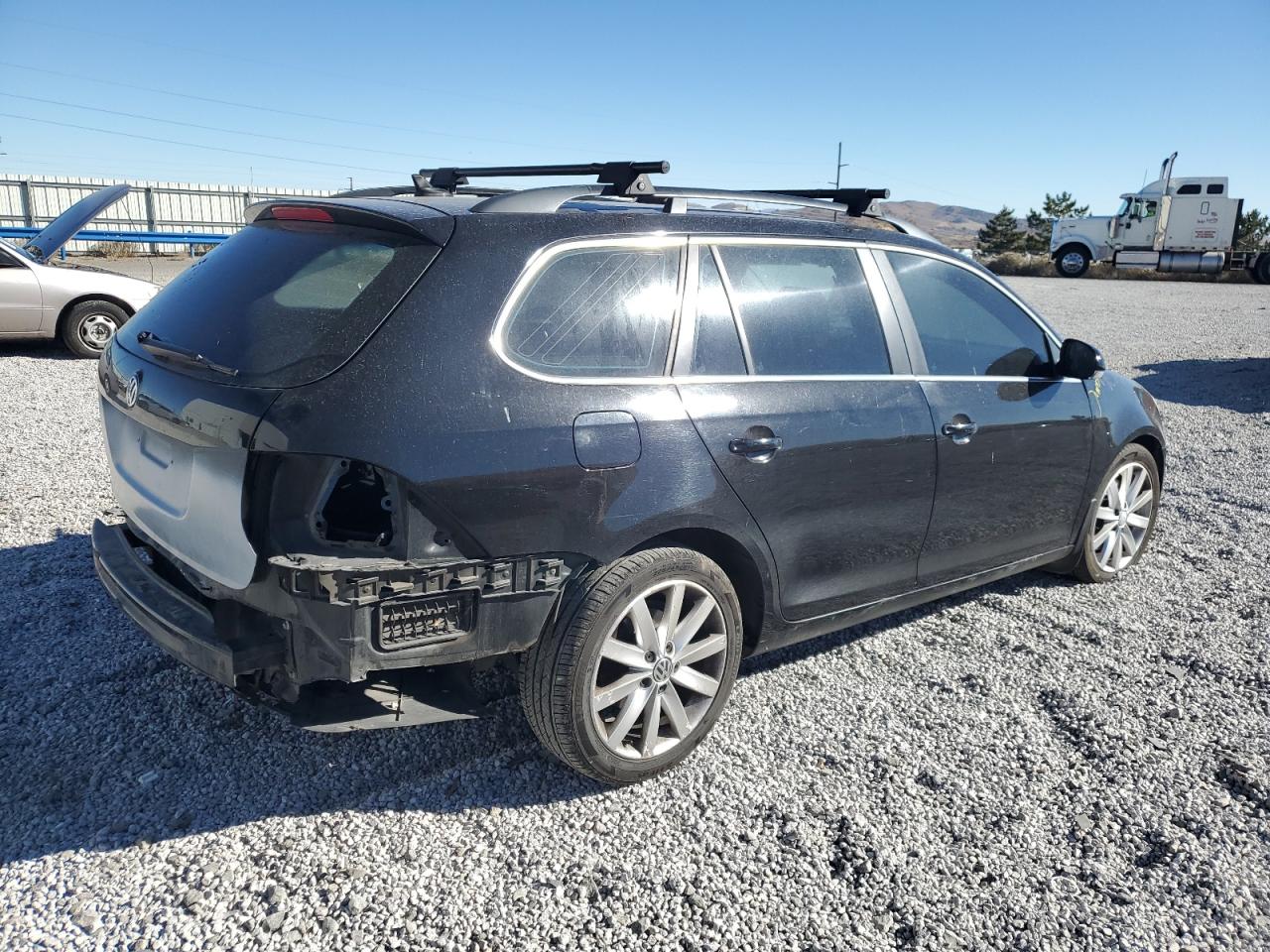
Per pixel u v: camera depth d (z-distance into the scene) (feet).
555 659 9.19
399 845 8.98
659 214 10.47
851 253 12.05
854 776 10.41
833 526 11.28
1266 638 14.19
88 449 21.63
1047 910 8.52
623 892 8.53
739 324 10.64
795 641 11.59
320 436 8.07
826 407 11.02
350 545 8.32
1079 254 122.62
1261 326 58.85
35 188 97.96
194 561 8.84
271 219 10.50
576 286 9.57
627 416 9.45
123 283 34.45
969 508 12.92
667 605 9.84
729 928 8.16
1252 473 23.72
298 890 8.35
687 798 9.91
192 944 7.70
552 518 8.94
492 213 9.51
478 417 8.61
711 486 9.94
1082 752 11.05
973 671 12.94
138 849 8.77
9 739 10.36
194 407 8.61
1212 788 10.39
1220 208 115.14
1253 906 8.64
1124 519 16.08
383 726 8.86
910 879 8.86
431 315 8.68
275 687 8.84
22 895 8.12
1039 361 14.20
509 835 9.21
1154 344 49.39
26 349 35.70
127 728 10.69
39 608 13.38
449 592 8.55
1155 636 14.20
